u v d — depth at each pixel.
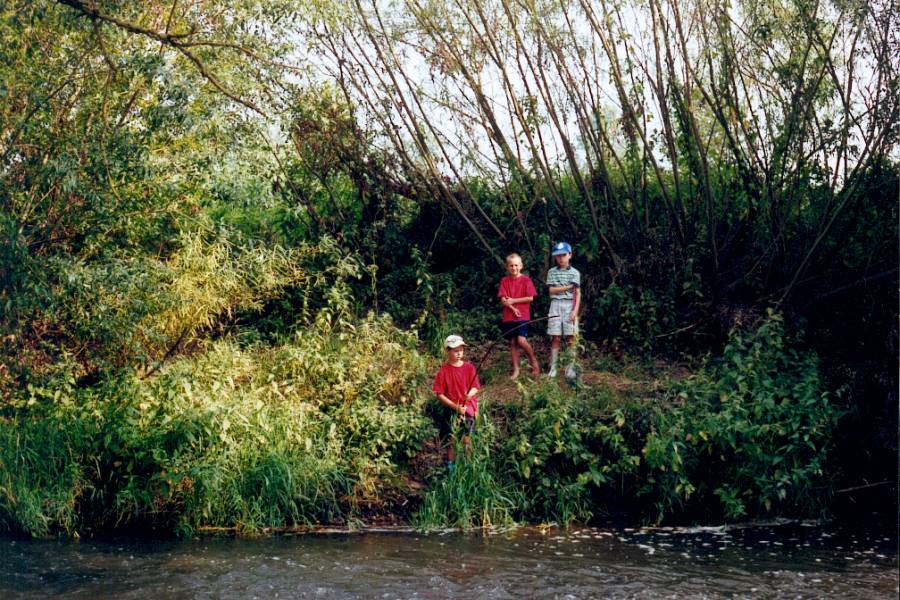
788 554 7.43
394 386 9.82
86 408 8.56
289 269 11.34
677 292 11.71
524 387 9.55
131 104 9.66
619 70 11.21
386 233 12.58
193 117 9.02
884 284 10.79
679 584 6.54
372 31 11.68
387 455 8.89
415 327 11.84
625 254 12.02
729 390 9.30
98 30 8.70
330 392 9.60
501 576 6.73
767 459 8.66
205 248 10.66
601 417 9.27
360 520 8.39
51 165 8.61
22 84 8.95
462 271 12.73
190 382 8.70
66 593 6.31
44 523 7.88
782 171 10.98
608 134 12.05
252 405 8.80
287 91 10.69
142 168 9.10
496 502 8.53
